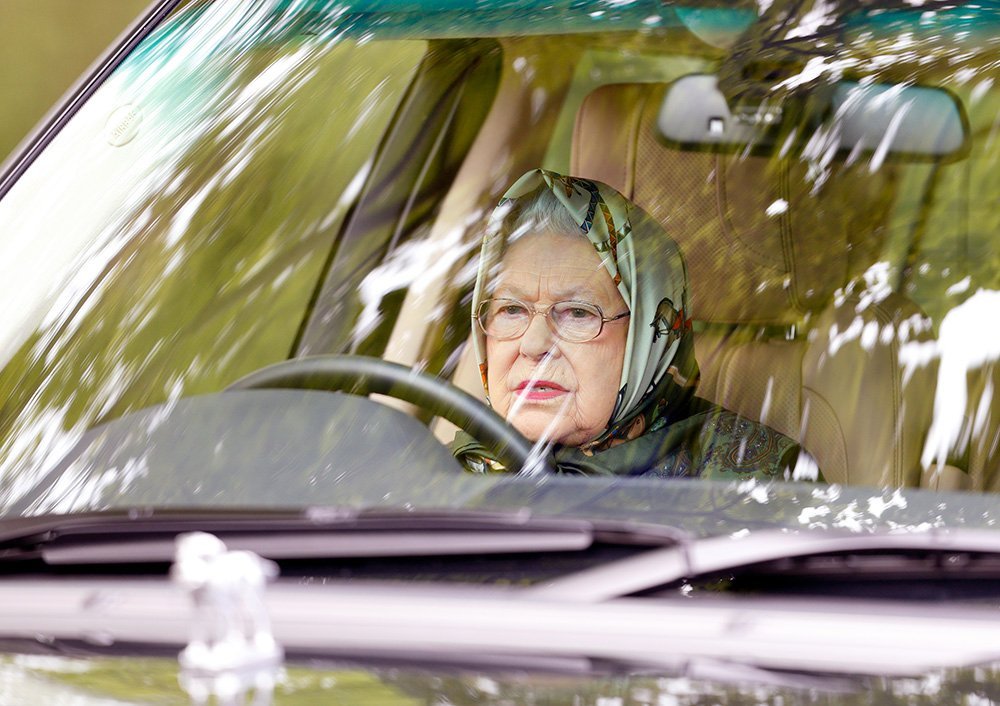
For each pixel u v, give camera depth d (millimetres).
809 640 2309
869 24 4203
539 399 3748
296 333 3916
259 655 2229
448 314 3896
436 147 4336
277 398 3547
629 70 4363
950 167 4301
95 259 3770
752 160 4273
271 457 3307
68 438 3389
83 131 3957
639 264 3801
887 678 2195
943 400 3883
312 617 2400
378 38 4406
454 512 2633
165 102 4082
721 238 4223
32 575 2707
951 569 2514
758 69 4242
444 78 4410
